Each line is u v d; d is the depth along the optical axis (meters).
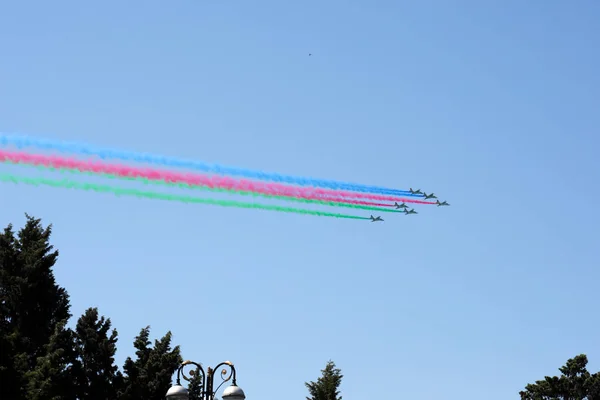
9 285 133.75
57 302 136.50
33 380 116.81
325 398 139.88
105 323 138.12
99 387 131.38
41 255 136.75
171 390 69.69
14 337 119.44
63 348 128.88
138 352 145.75
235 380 72.56
